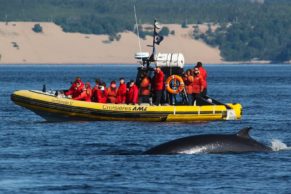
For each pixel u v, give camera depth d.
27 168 63.41
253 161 64.38
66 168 63.22
